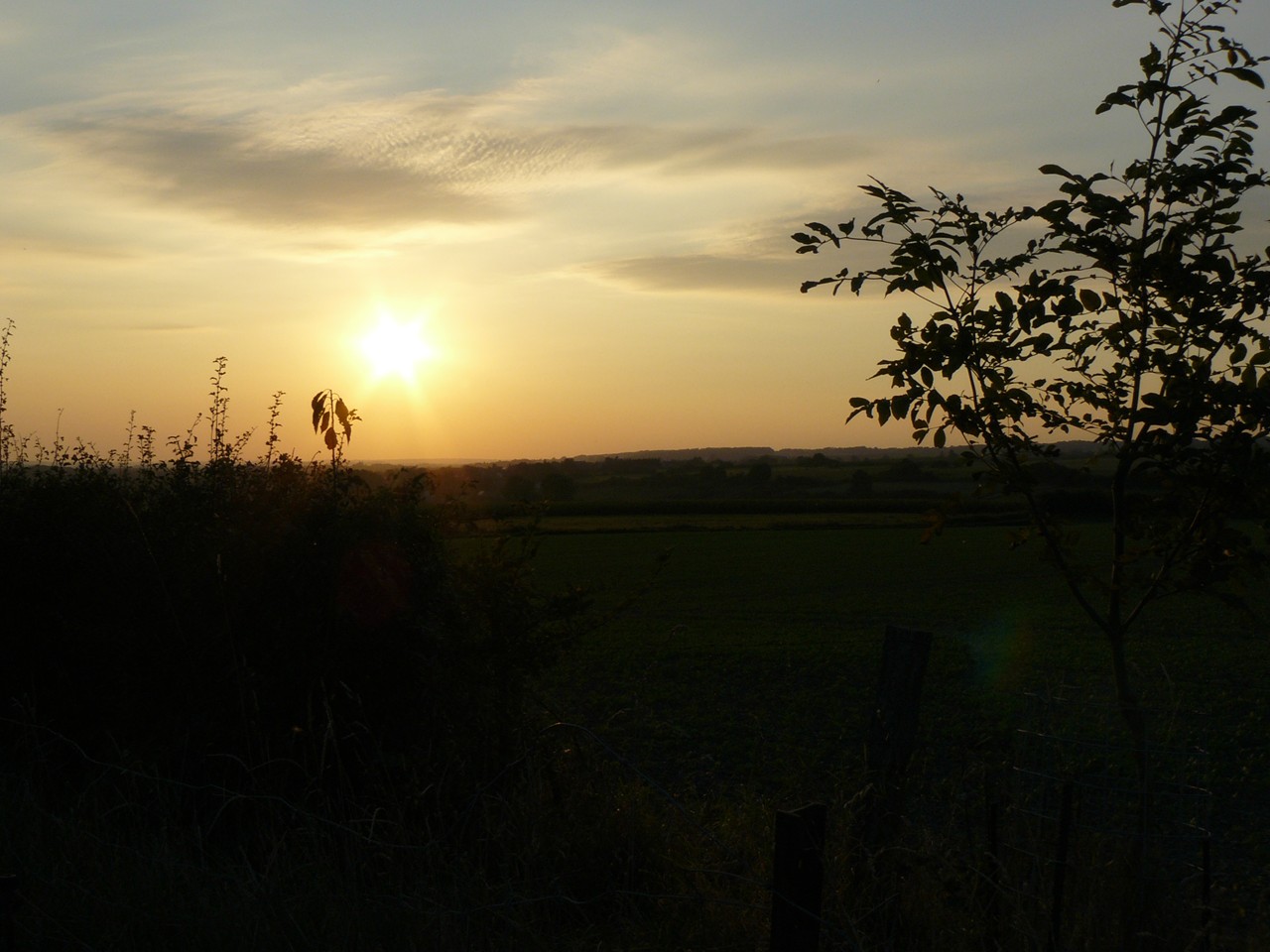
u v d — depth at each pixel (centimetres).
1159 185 462
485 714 654
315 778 579
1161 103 470
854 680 1608
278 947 413
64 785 609
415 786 565
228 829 587
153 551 671
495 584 673
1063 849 413
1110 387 489
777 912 361
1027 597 3011
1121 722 504
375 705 636
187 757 615
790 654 1866
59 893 446
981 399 492
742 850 527
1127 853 435
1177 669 1653
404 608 651
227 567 652
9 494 700
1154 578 486
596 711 1334
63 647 659
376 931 423
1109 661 1742
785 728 1227
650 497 12612
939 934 430
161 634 652
